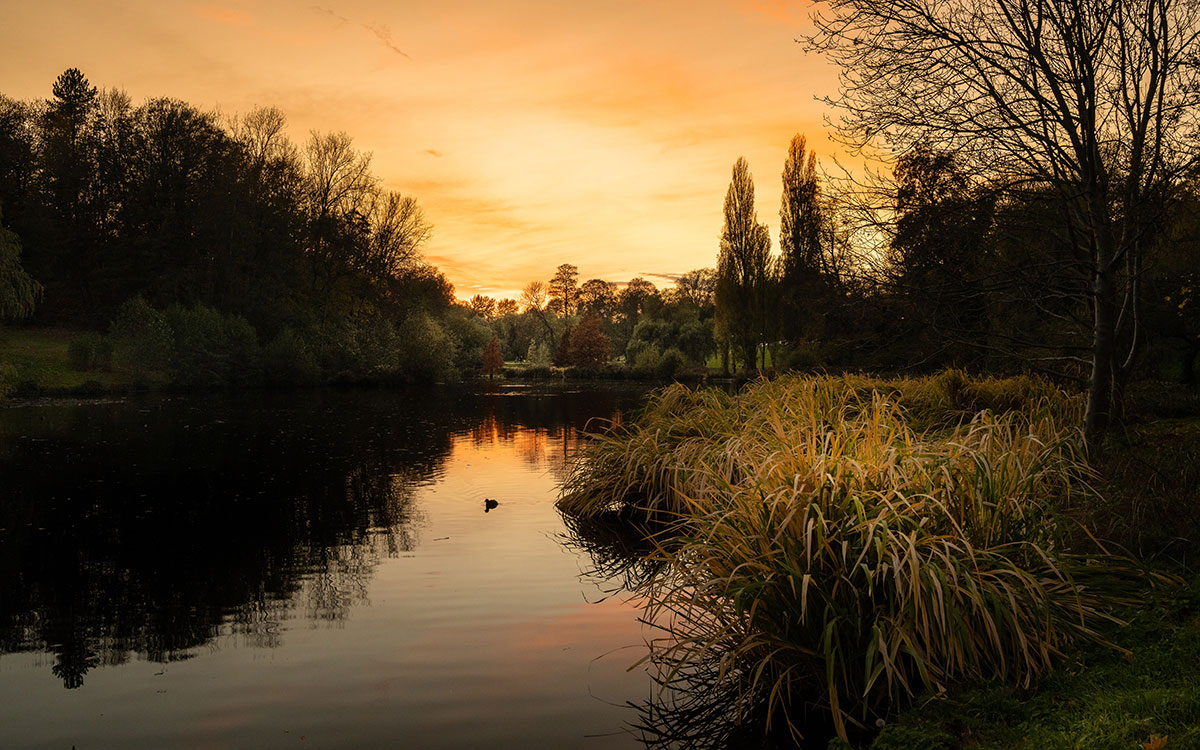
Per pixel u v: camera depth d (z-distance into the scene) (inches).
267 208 1630.2
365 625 199.5
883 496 143.6
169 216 1643.7
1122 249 236.4
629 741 134.0
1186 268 331.6
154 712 150.0
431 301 2064.5
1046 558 135.4
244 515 343.0
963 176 251.4
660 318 2741.1
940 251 253.4
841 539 139.8
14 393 1050.1
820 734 132.3
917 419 316.5
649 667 169.6
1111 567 151.6
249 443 608.4
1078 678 121.3
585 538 294.8
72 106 1886.1
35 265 1578.5
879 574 135.6
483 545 285.1
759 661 148.5
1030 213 252.7
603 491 340.2
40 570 256.5
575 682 161.8
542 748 132.5
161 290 1533.0
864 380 375.2
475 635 191.2
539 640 187.2
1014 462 162.7
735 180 1656.0
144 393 1186.0
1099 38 227.1
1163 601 141.7
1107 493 188.5
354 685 161.6
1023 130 244.5
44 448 569.3
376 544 288.2
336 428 727.7
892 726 117.6
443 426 754.2
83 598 226.4
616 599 219.6
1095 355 248.1
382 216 1817.2
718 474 229.9
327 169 1720.0
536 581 238.1
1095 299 247.3
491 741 135.4
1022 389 329.4
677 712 146.3
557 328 3102.9
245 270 1596.9
